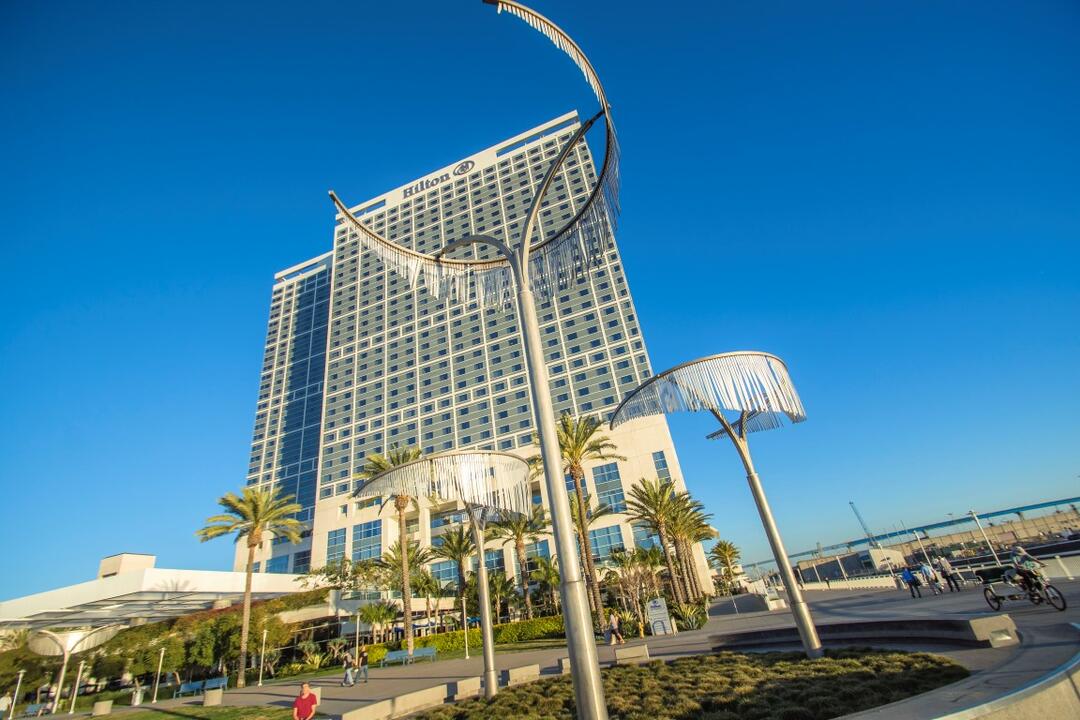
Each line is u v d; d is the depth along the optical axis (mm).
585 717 3986
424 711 10164
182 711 18391
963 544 73312
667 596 45188
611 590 42188
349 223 7148
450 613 48969
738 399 8742
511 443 66375
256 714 15312
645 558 41562
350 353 86875
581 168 84375
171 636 34625
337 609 38719
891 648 8391
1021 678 4789
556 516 4684
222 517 32000
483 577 11016
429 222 95438
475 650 30719
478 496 8883
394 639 42000
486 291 7746
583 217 6891
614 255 73375
